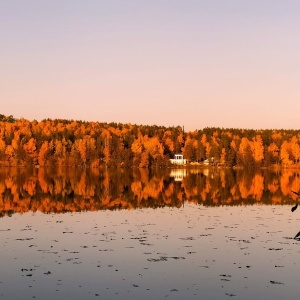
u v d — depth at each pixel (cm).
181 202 5191
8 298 1939
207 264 2448
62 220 3825
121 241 3000
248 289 2055
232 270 2342
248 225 3600
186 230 3388
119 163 15162
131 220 3844
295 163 15400
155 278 2212
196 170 14088
